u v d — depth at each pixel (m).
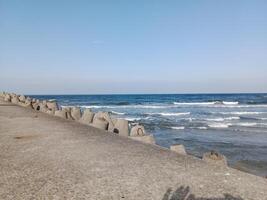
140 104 83.00
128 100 107.94
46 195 5.48
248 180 6.46
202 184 6.13
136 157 8.35
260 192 5.73
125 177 6.53
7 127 14.52
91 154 8.72
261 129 30.89
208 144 21.64
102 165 7.52
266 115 48.53
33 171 7.04
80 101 99.50
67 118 18.81
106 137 11.66
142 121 37.94
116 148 9.58
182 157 8.46
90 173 6.84
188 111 57.62
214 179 6.48
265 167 14.98
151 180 6.33
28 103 28.23
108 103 86.94
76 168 7.26
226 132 28.53
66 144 10.23
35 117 19.05
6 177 6.59
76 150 9.27
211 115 48.66
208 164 7.73
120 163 7.70
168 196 5.45
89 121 16.30
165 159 8.16
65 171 7.01
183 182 6.23
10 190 5.76
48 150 9.30
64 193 5.57
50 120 17.36
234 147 20.52
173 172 6.93
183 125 33.81
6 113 21.64
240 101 92.50
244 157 17.41
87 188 5.84
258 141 23.22
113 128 13.87
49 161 7.95
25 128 14.09
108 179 6.39
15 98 34.72
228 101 93.81
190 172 6.96
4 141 10.88
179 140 23.44
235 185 6.11
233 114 50.62
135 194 5.52
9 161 8.00
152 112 55.12
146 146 10.00
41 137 11.65
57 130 13.41
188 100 105.38
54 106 23.83
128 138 11.52
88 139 11.18
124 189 5.78
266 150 19.52
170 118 42.78
